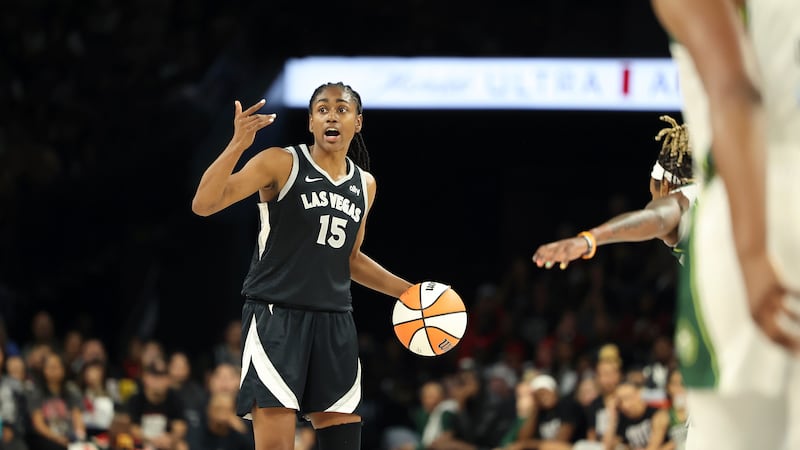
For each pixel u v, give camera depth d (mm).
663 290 18375
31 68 20219
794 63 1919
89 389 14242
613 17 21672
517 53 21969
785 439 1945
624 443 11750
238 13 21203
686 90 2098
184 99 19531
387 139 22844
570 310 18969
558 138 22500
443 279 24000
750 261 1676
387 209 23938
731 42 1733
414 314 6152
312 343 5746
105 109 20188
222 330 20062
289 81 19250
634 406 11727
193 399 13391
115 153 20219
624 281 19312
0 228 19250
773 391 1945
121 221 20609
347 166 5961
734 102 1701
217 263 20359
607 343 17297
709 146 2055
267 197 5777
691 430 2180
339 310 5820
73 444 13164
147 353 14977
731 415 2000
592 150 22703
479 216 23922
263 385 5625
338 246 5789
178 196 20672
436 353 6180
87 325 18188
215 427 12922
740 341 1989
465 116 21344
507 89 18719
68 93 20188
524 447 12859
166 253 20531
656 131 21250
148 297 20406
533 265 23156
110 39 20500
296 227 5695
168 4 20906
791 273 1887
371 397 17781
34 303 19766
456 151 23172
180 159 20625
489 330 18484
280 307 5715
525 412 13500
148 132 20156
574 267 20328
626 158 22750
